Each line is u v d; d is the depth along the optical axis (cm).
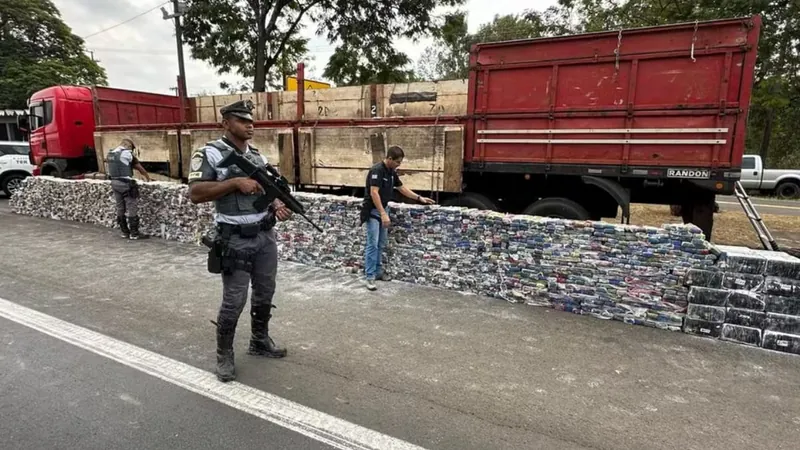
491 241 490
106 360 343
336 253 591
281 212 341
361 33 1752
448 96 720
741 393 309
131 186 763
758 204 1542
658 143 541
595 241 439
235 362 344
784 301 375
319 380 319
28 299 477
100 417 271
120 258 652
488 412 281
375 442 251
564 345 379
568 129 584
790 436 263
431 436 257
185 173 924
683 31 516
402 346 375
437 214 519
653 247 416
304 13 1864
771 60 1547
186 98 1137
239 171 308
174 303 469
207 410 280
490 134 632
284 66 2136
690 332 404
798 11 1372
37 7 3359
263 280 338
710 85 512
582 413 282
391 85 764
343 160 742
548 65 585
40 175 1145
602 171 573
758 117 2486
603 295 439
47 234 816
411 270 543
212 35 1783
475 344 380
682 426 270
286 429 262
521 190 684
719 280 392
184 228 755
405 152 680
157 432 257
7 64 3058
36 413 274
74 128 1115
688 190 591
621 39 544
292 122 793
